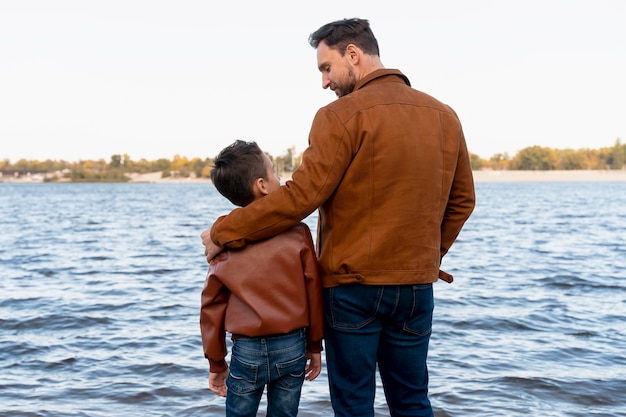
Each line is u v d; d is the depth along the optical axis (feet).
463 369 15.98
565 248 53.62
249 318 7.68
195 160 621.72
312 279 7.72
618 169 529.86
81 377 15.57
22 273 37.70
